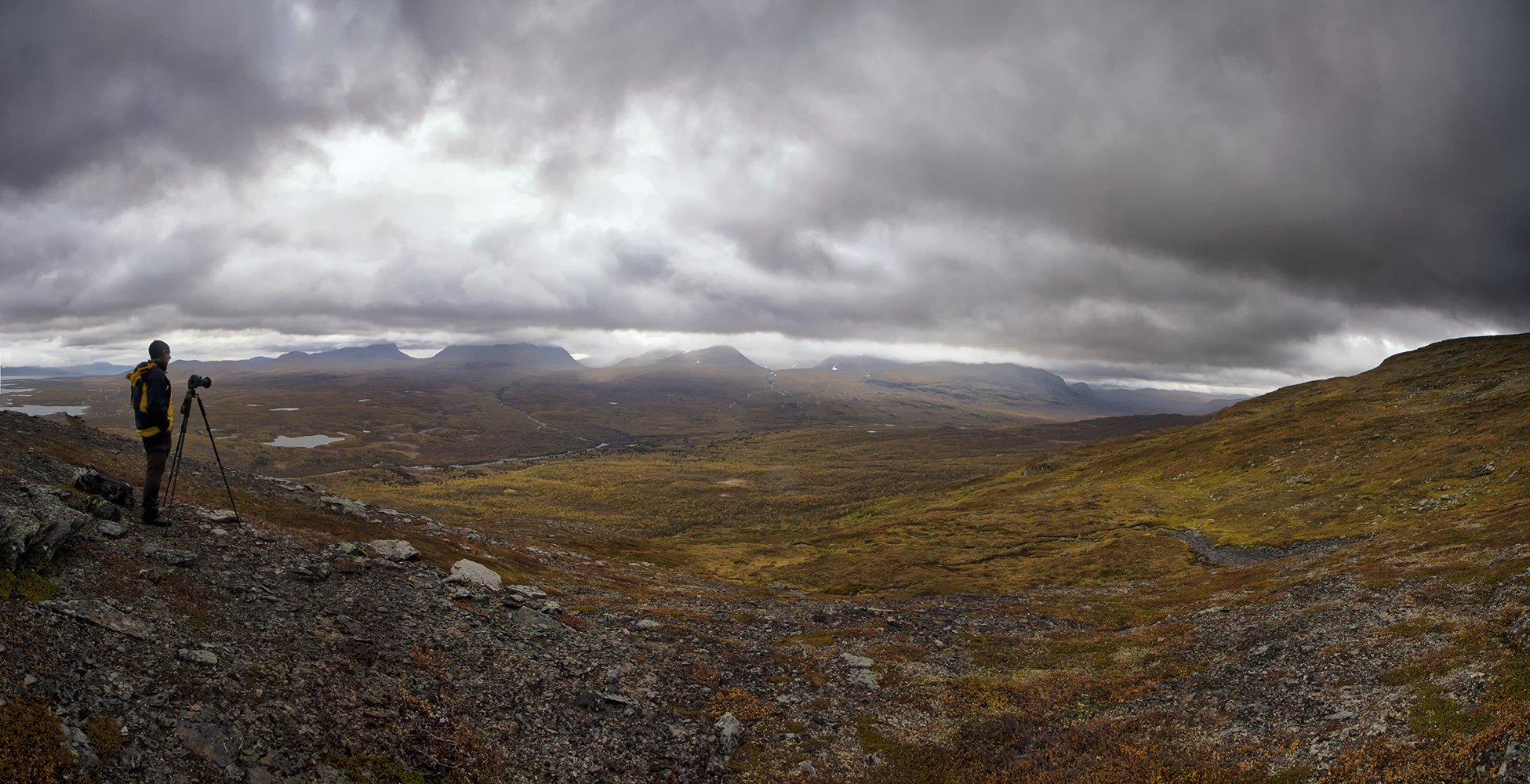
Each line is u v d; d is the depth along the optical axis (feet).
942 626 128.26
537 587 128.06
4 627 38.14
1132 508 339.36
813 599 173.06
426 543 136.56
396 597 74.79
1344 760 53.93
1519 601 74.49
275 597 61.67
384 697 52.26
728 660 93.15
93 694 36.94
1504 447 241.55
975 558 281.33
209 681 43.47
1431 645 73.36
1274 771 56.03
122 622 45.21
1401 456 282.36
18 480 60.64
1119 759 63.82
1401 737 54.75
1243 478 340.80
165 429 67.21
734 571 287.07
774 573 277.03
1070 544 291.38
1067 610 151.02
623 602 131.34
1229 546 240.12
